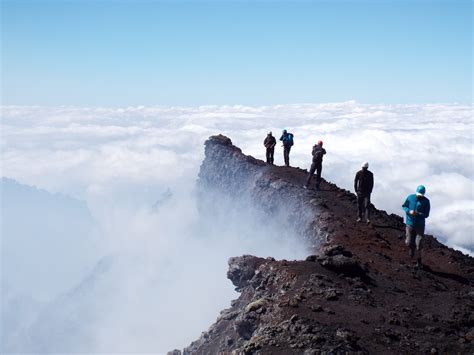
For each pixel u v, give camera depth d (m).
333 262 17.88
